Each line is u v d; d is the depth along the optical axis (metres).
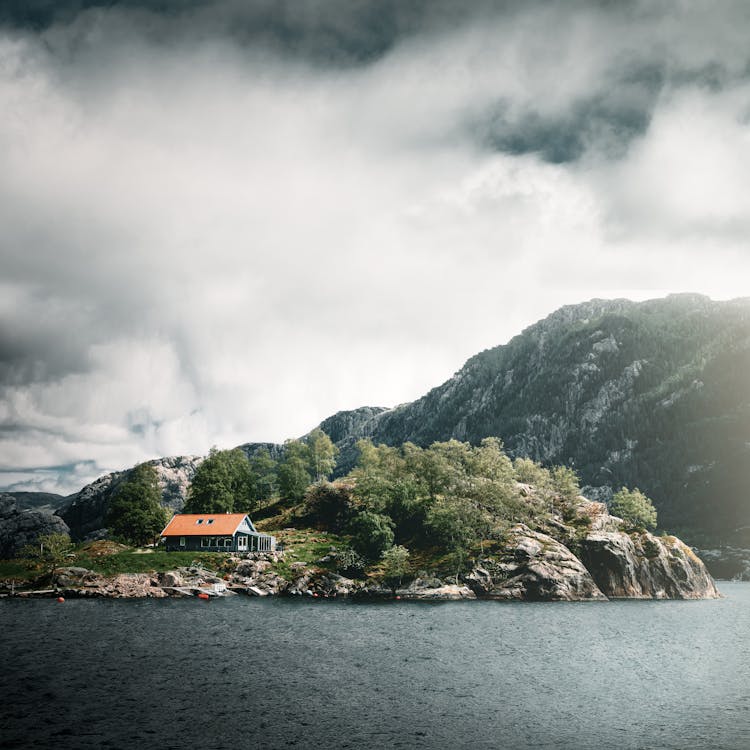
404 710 58.22
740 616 129.88
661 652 86.88
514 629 104.44
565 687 66.94
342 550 172.50
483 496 181.00
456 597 150.75
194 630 100.06
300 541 187.50
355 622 110.19
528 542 165.38
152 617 114.12
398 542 184.50
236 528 178.38
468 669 74.56
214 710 57.59
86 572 156.88
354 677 70.19
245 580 160.75
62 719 54.69
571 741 50.59
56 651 82.88
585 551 170.75
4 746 48.44
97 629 100.25
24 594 145.25
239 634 96.75
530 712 58.00
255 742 49.66
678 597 174.00
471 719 55.81
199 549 179.12
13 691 63.19
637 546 179.12
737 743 50.19
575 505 198.75
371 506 190.12
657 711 58.62
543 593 153.12
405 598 150.88
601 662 79.56
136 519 193.88
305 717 55.88
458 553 163.12
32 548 175.75
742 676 72.69
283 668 74.12
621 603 152.62
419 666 75.81
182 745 48.91
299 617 115.81
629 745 49.81
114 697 61.38
